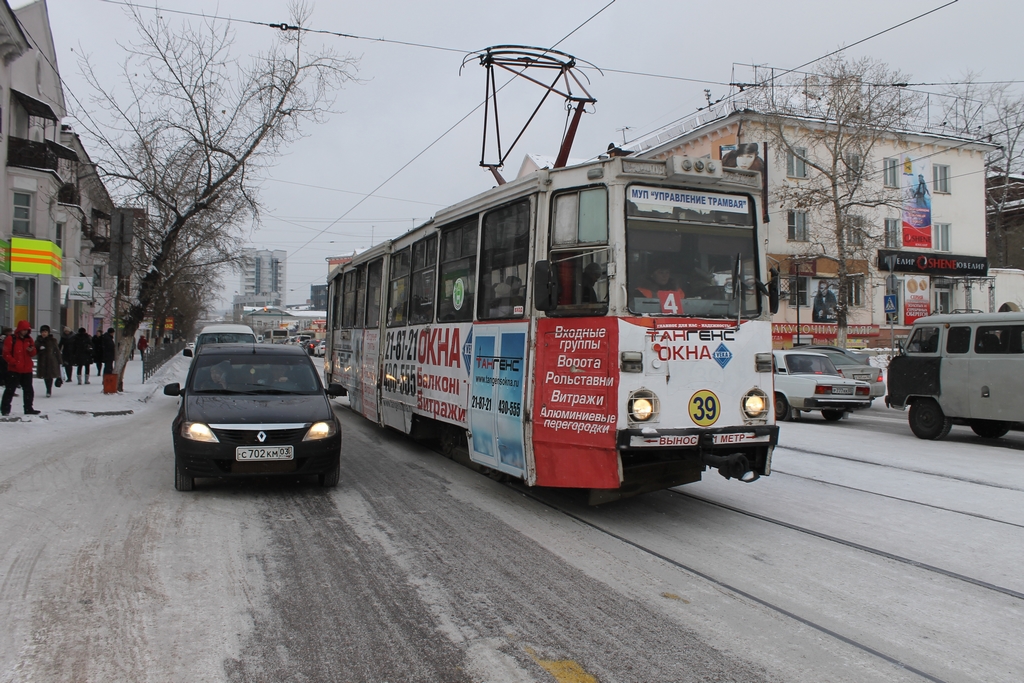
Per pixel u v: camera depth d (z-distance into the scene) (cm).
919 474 905
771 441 631
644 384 589
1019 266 4819
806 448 1135
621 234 600
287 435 732
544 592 473
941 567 535
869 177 3291
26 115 2748
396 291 1104
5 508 665
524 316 664
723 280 637
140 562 518
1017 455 1073
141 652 374
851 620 432
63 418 1388
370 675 353
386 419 1123
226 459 711
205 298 6794
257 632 402
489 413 719
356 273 1412
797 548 579
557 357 627
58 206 2733
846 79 2897
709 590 481
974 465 974
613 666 366
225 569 507
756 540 601
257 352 900
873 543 595
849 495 779
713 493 786
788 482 850
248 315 11625
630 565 531
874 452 1096
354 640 393
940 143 3762
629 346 589
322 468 746
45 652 372
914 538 611
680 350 604
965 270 3794
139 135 1811
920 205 3744
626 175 605
